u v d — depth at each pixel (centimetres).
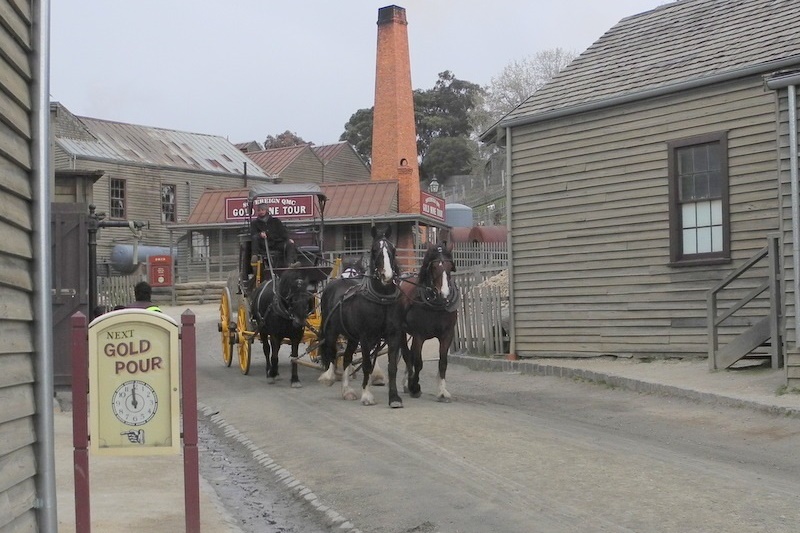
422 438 1094
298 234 2016
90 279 1436
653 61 1812
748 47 1644
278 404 1450
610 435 1109
